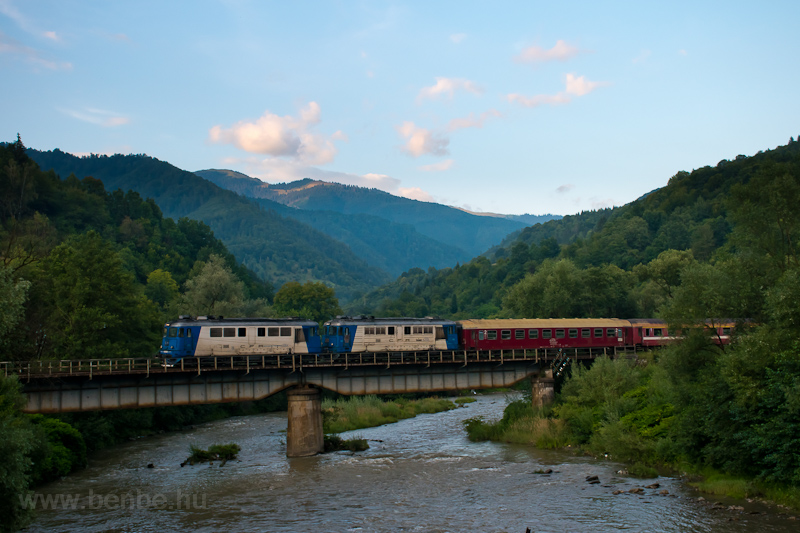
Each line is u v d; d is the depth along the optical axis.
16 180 175.38
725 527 32.50
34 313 67.62
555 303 95.69
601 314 99.62
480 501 39.84
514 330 67.56
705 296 45.44
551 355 66.25
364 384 60.72
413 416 88.88
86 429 62.34
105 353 67.75
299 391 58.25
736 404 38.88
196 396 55.66
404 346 65.25
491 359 63.78
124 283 77.50
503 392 116.50
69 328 67.12
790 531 31.45
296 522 36.62
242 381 57.16
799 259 48.25
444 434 70.25
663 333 71.19
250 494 43.34
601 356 62.03
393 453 58.31
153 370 53.16
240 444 66.06
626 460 49.41
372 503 40.28
